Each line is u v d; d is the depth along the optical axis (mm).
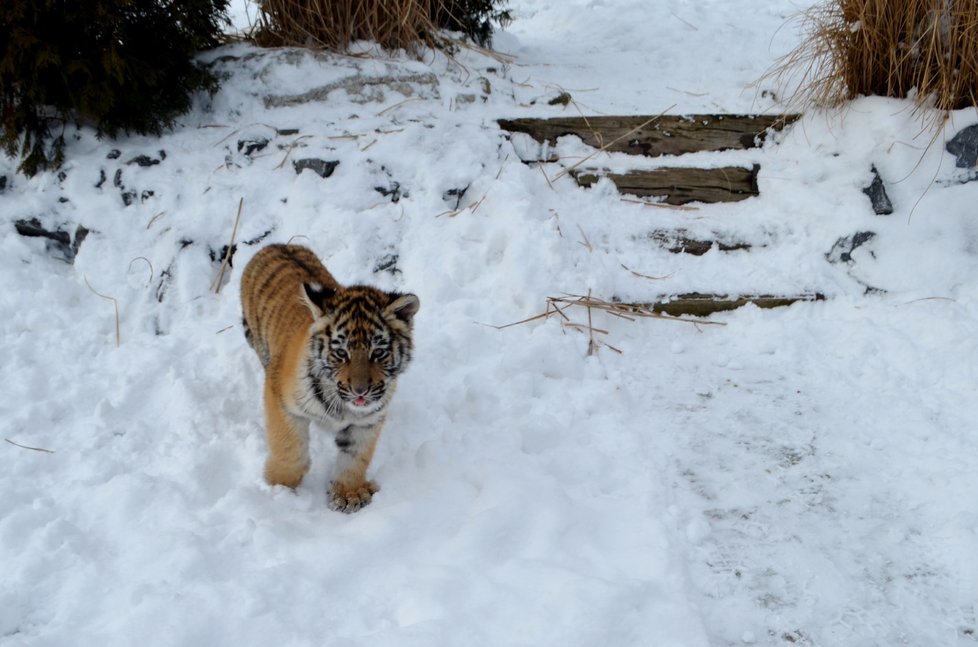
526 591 3582
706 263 6332
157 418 4898
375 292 4129
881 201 6293
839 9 7156
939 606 3654
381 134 6816
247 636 3363
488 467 4359
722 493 4379
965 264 5926
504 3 9695
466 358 5414
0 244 6137
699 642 3373
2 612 3451
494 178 6633
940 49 6504
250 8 11281
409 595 3580
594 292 5934
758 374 5430
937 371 5211
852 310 5898
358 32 7805
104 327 5699
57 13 6211
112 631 3342
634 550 3881
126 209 6371
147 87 6602
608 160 7000
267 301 4672
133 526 4023
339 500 4328
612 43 9867
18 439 4621
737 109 7305
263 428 4789
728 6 11328
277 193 6508
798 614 3629
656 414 5047
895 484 4398
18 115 6309
